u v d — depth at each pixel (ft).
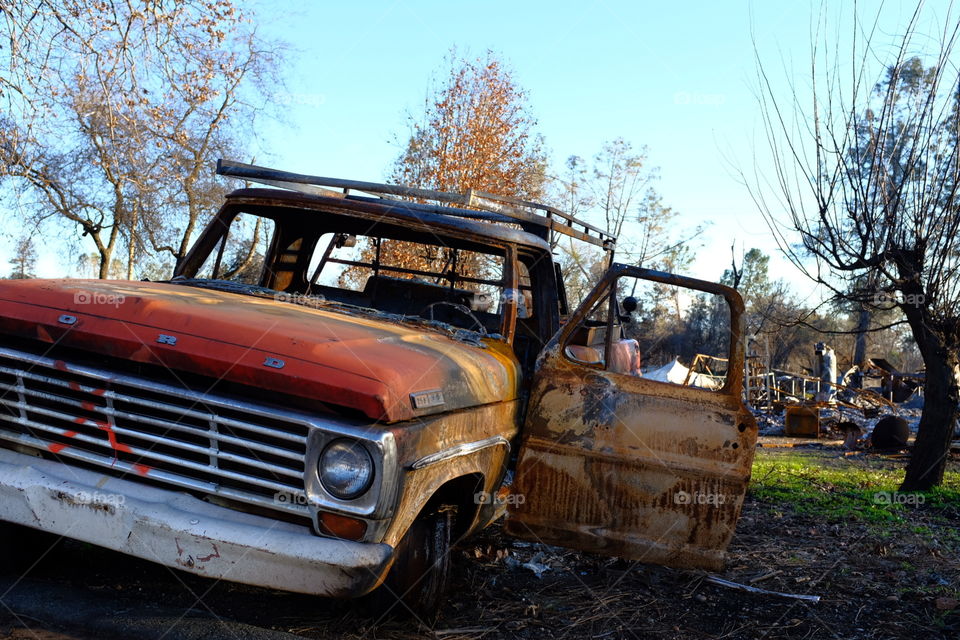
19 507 10.82
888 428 48.01
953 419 28.91
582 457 13.83
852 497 27.89
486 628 12.75
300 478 10.00
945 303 27.25
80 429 10.99
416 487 10.57
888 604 15.81
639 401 13.96
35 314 11.18
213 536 9.93
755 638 13.69
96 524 10.39
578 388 14.07
